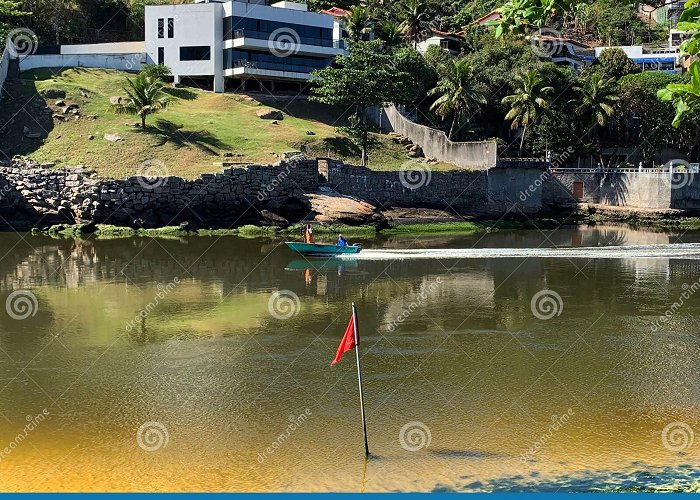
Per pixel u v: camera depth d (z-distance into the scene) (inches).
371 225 2532.0
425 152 3125.0
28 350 1089.4
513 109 3309.5
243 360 1042.7
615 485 655.1
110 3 3860.7
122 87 3102.9
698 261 1905.8
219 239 2242.9
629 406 861.2
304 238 2230.6
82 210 2321.6
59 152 2564.0
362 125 2878.9
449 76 3186.5
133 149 2593.5
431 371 994.1
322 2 4394.7
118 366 1017.5
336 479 674.8
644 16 5585.6
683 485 652.7
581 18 5349.4
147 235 2289.6
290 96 3472.0
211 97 3267.7
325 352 1081.4
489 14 4468.5
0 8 3115.2
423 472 687.7
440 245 2210.9
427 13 4028.1
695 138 3491.6
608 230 2748.5
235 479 679.1
